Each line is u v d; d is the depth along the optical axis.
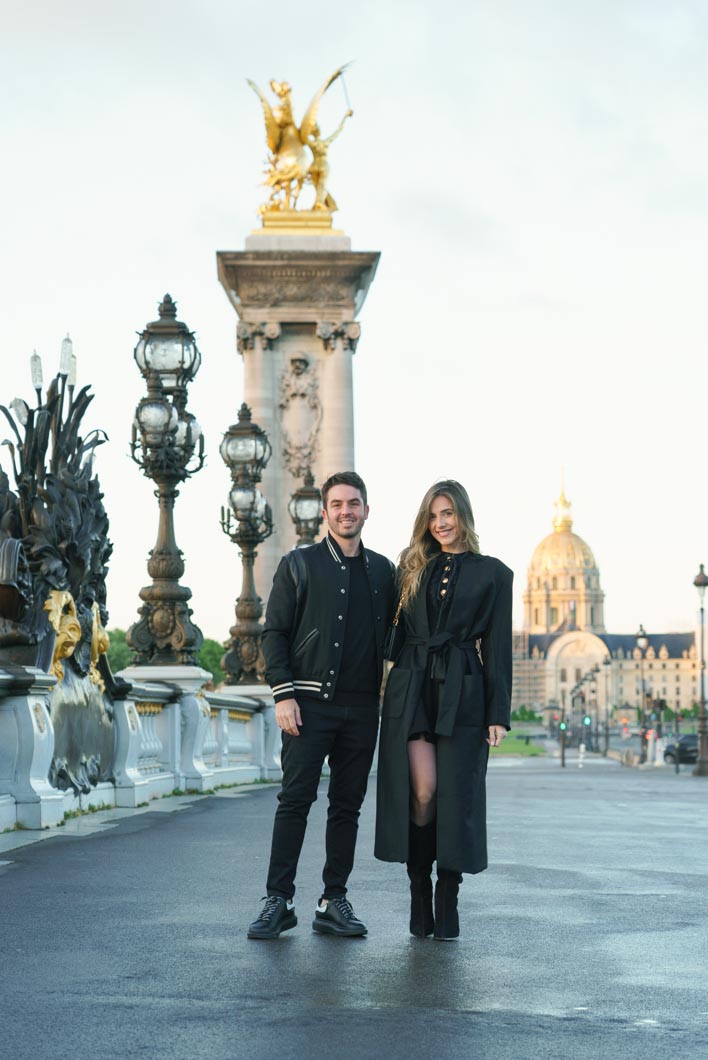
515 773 47.09
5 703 12.67
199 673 18.97
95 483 14.77
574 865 11.18
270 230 58.22
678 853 12.25
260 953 7.11
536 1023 5.72
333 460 57.12
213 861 10.80
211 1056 5.16
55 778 13.85
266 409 57.31
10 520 13.38
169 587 18.89
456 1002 6.07
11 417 13.55
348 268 56.88
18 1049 5.22
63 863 10.59
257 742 25.52
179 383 18.55
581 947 7.37
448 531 7.89
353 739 7.91
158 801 17.20
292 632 7.98
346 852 7.86
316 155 58.62
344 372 57.41
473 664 7.71
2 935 7.52
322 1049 5.28
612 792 25.58
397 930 7.87
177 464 18.56
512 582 7.85
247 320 57.34
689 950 7.30
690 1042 5.44
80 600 14.56
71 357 14.44
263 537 26.75
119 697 16.02
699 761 48.06
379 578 7.99
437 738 7.67
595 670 152.50
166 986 6.30
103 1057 5.12
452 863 7.50
